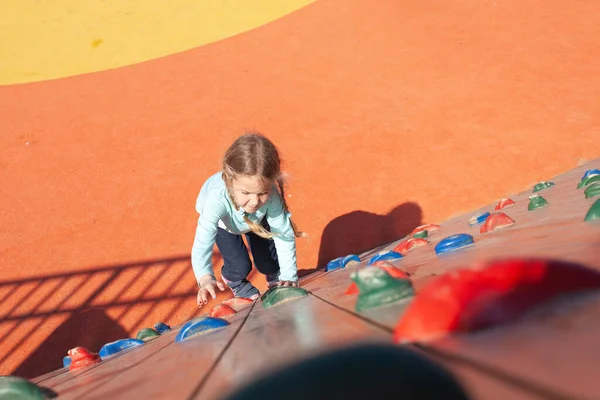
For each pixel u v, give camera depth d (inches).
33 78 636.7
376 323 47.7
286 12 717.9
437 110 457.7
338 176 396.8
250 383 35.7
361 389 27.7
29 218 384.2
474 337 31.8
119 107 538.9
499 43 549.0
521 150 395.5
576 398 19.1
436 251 120.7
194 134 471.5
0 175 438.6
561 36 540.7
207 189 175.3
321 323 61.0
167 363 72.9
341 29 639.1
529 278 34.7
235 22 716.7
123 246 350.3
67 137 490.9
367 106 479.8
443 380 25.6
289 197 380.2
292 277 179.6
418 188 376.2
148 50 677.9
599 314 29.4
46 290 317.7
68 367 156.7
